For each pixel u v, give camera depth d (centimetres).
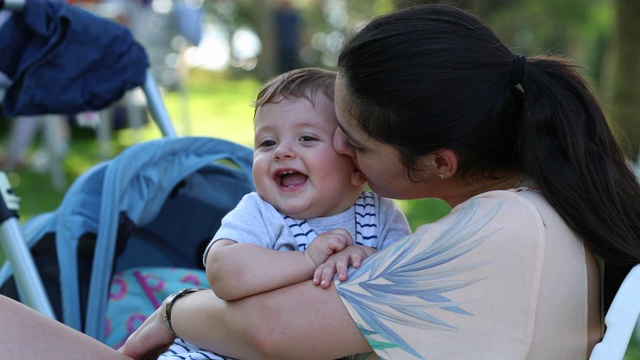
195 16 836
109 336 260
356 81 164
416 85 158
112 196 233
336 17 2608
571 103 165
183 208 277
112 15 710
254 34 2373
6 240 229
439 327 154
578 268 160
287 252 175
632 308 156
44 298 228
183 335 188
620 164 170
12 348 175
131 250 281
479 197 166
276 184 192
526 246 154
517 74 165
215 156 260
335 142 188
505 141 168
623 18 705
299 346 164
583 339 160
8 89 262
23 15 259
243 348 173
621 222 164
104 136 799
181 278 271
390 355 157
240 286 170
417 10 167
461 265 155
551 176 162
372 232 197
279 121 192
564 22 2044
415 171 170
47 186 720
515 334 152
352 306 161
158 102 291
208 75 2412
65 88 268
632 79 697
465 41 162
